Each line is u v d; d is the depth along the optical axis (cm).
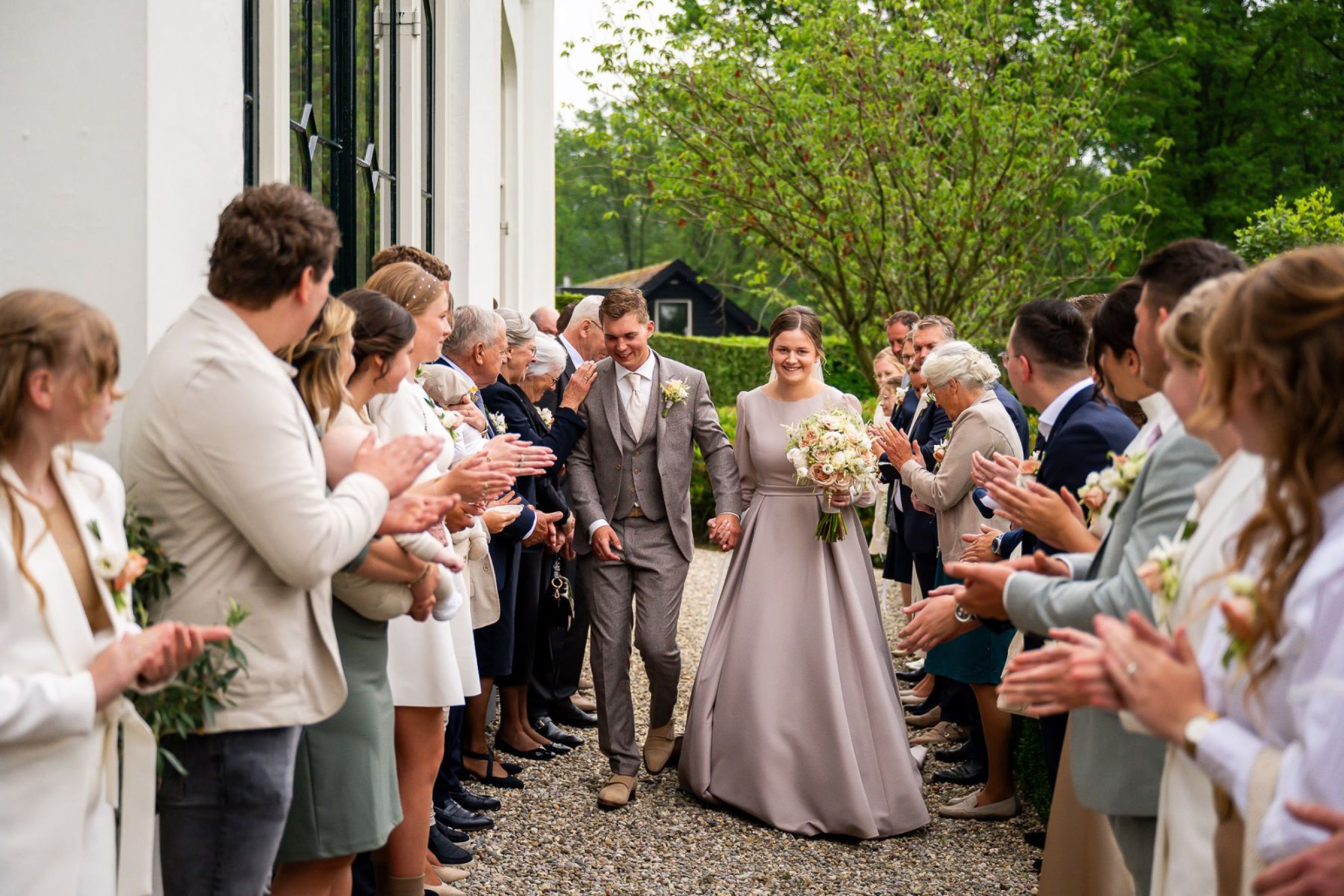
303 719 222
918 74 1237
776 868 399
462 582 346
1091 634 217
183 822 217
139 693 204
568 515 507
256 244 212
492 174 755
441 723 322
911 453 470
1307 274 152
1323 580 148
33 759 178
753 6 1645
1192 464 216
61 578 183
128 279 261
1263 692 158
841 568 460
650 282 3128
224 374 210
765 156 1277
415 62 574
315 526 211
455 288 676
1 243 261
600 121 1753
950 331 573
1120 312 263
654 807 455
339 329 252
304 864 253
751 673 452
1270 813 149
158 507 213
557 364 517
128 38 258
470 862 389
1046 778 454
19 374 177
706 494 1261
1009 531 436
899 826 435
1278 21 2172
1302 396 149
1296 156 2227
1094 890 282
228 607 213
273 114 350
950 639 283
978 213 1200
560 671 573
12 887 176
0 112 259
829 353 1538
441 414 362
